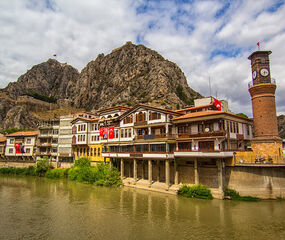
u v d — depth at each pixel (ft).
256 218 79.36
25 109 444.96
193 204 96.58
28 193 128.36
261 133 113.29
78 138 196.65
